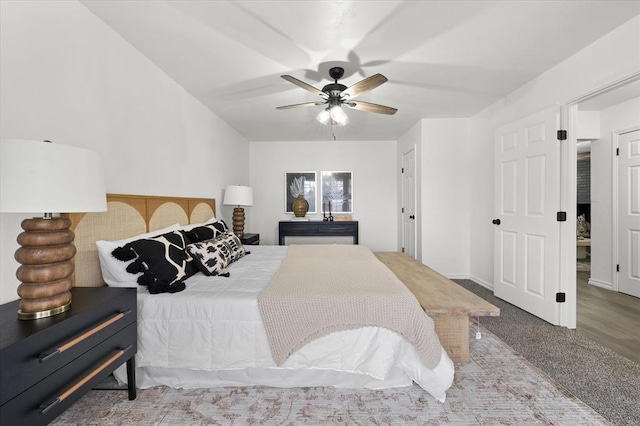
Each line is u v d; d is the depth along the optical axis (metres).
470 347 2.11
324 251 2.96
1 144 0.97
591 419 1.40
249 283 1.84
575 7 1.70
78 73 1.64
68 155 1.07
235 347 1.54
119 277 1.73
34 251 1.10
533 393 1.59
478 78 2.69
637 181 3.26
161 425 1.36
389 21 1.80
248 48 2.10
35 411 0.96
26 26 1.36
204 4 1.64
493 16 1.77
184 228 2.52
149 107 2.28
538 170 2.64
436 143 3.99
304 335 1.50
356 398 1.55
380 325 1.51
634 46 1.83
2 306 1.24
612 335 2.31
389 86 2.85
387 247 5.34
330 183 5.33
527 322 2.56
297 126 4.25
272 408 1.47
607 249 3.56
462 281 3.89
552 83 2.49
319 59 2.26
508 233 3.04
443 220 4.02
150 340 1.56
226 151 4.04
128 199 2.02
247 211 5.23
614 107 3.42
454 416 1.42
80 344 1.14
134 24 1.83
